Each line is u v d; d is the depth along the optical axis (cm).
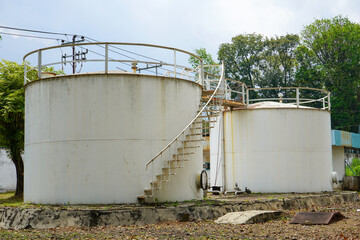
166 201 1727
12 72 2797
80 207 1550
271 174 2406
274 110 2447
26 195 1827
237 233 1337
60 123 1702
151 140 1705
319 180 2469
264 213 1600
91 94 1686
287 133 2430
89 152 1664
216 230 1390
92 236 1288
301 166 2423
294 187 2398
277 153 2414
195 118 1764
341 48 5684
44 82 1755
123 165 1661
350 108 5600
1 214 1608
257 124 2458
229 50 6138
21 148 2772
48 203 1691
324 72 5678
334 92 5662
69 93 1703
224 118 2570
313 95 5775
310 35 5909
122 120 1678
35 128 1775
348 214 1797
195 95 1884
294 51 5978
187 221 1573
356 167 3800
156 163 1703
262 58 6144
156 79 1742
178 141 1770
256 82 6088
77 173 1664
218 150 2583
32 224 1496
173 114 1769
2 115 2597
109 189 1647
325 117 2561
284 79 6134
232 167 2509
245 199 1964
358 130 5584
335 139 3419
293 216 1683
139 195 1662
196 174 1858
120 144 1667
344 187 3184
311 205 2092
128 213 1503
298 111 2459
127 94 1692
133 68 1800
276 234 1319
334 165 3606
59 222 1483
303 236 1281
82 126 1678
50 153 1708
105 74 1688
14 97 2641
